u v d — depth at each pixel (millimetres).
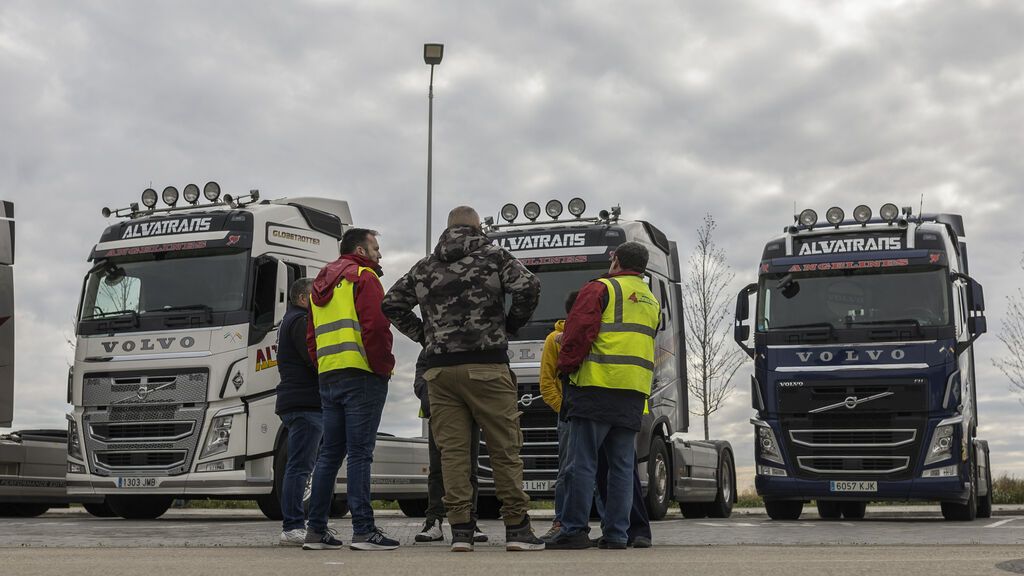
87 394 14336
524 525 7578
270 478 14016
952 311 14305
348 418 7867
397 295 7707
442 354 7473
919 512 19625
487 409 7473
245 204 14875
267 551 7574
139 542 8914
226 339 13922
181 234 14406
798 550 7473
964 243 17500
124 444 14086
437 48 23875
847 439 14414
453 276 7496
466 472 7566
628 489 7941
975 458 15102
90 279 14711
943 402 14133
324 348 7918
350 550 7719
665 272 15539
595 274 14336
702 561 6340
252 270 14125
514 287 7465
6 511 17312
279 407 8539
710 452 16953
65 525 12562
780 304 14930
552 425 14078
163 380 14055
